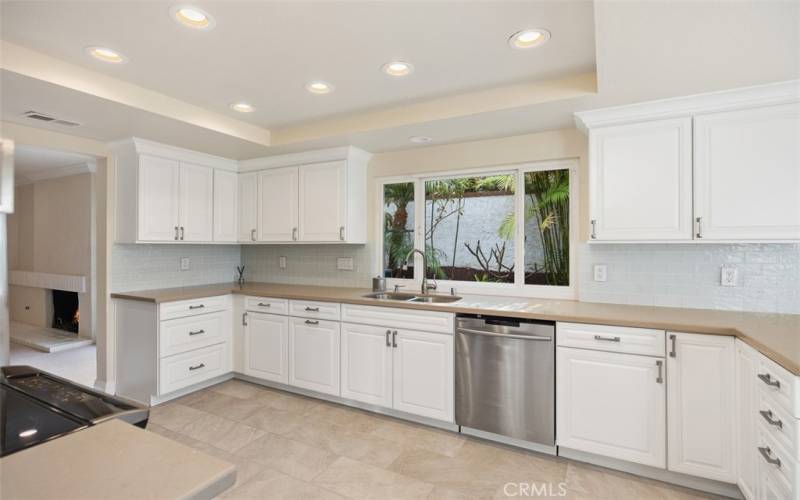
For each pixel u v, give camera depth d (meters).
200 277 4.20
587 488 2.16
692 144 2.33
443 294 3.32
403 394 2.91
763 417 1.70
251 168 4.05
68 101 2.38
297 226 3.79
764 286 2.42
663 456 2.16
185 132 3.04
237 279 4.62
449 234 3.55
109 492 0.60
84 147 3.23
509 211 3.30
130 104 2.47
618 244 2.82
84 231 5.22
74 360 4.51
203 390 3.56
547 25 1.84
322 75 2.36
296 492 2.11
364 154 3.71
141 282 3.65
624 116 2.47
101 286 3.45
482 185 3.42
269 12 1.74
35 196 5.86
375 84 2.49
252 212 4.05
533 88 2.45
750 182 2.20
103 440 0.78
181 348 3.33
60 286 5.48
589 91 2.29
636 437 2.21
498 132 3.06
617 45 1.72
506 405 2.54
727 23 1.55
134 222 3.30
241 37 1.94
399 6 1.70
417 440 2.67
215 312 3.61
